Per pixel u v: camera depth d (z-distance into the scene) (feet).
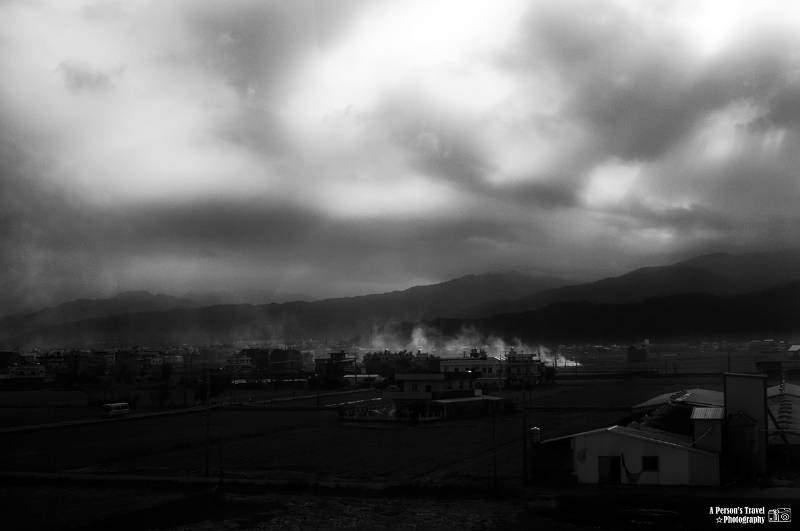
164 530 135.33
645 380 482.28
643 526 124.67
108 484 176.55
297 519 140.05
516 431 256.93
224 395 453.99
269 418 323.57
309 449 225.97
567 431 243.40
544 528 127.54
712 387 392.06
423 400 322.75
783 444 172.14
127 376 597.93
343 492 160.56
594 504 139.03
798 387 276.00
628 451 154.61
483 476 173.88
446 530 130.00
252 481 174.40
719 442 155.84
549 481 160.04
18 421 326.03
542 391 429.79
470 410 316.81
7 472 195.83
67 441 257.55
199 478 180.14
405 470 186.50
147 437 264.11
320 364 615.57
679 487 149.18
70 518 144.36
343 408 317.63
